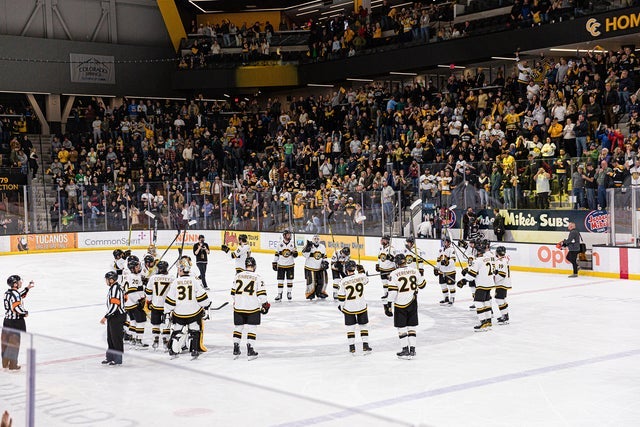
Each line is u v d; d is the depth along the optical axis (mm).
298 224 31016
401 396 10305
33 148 38125
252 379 11453
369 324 16156
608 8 28500
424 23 34938
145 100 43188
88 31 41938
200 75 41688
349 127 34938
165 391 5891
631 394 10242
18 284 12031
